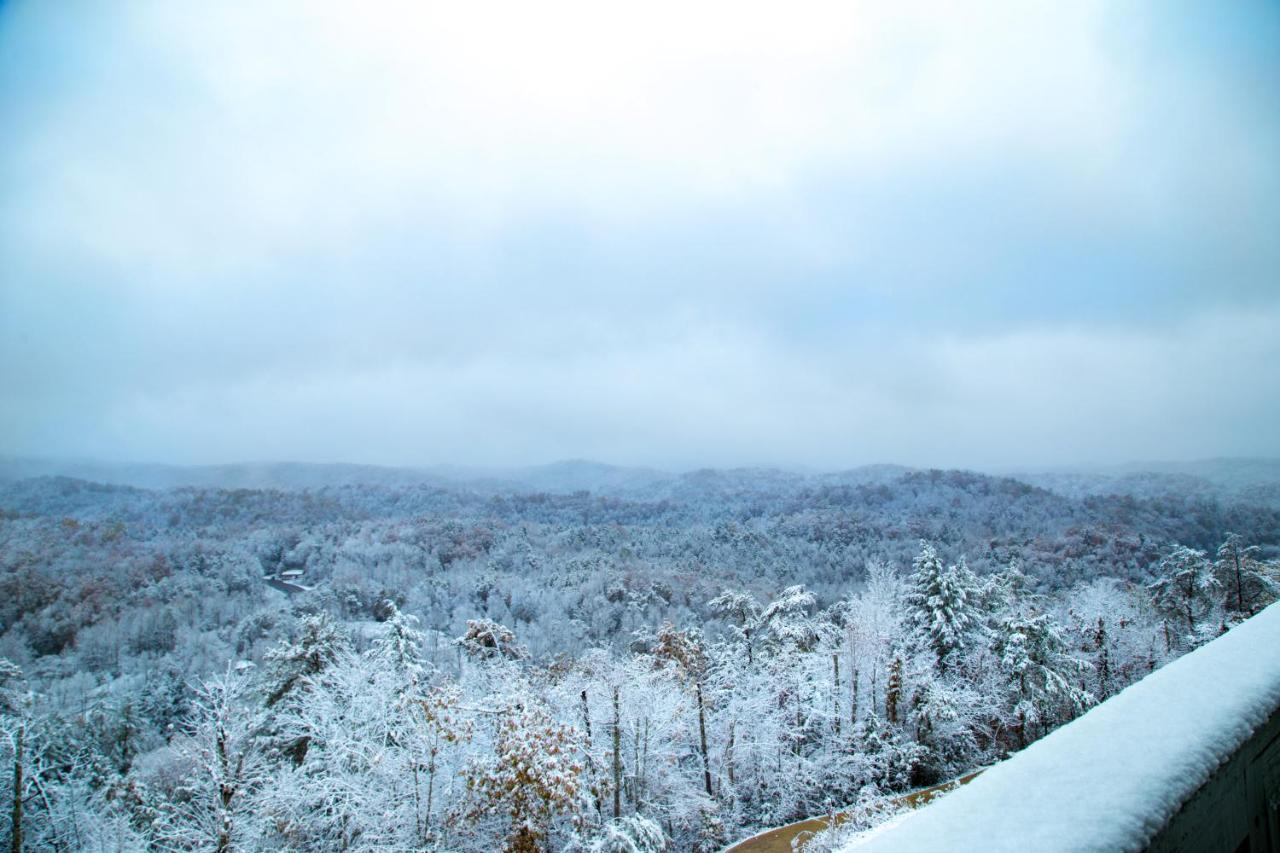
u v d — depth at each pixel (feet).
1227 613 119.03
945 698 84.74
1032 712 87.04
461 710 52.01
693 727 79.82
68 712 104.73
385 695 59.47
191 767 58.03
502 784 47.29
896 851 2.36
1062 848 2.27
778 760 78.59
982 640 98.43
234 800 50.98
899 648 91.66
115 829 52.80
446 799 54.34
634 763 67.41
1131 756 3.05
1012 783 2.89
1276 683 3.88
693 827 69.10
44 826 55.57
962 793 2.89
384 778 53.88
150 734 108.78
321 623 75.31
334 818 50.26
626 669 67.92
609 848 50.78
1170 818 2.65
